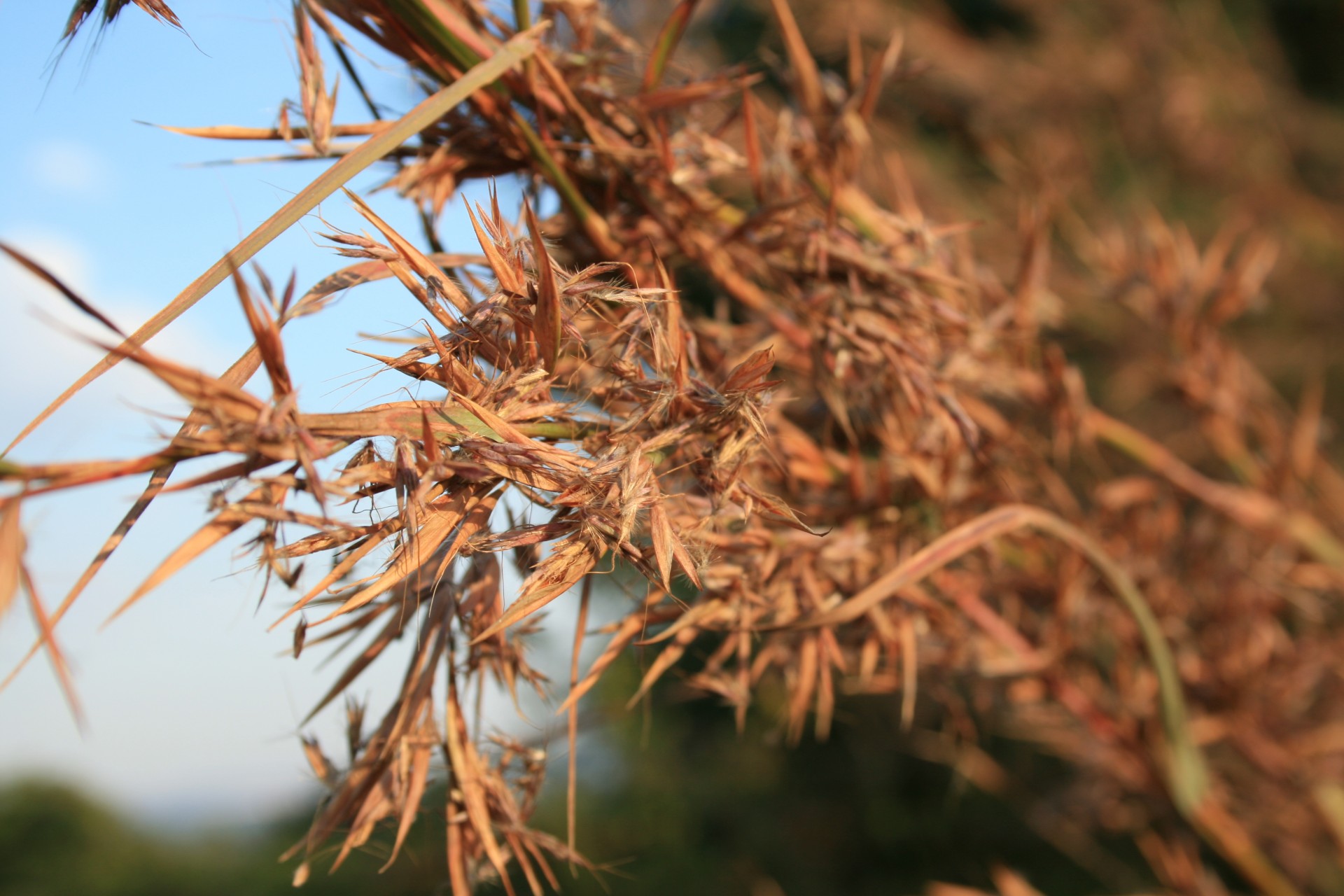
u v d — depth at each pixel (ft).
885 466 1.05
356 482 0.76
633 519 0.79
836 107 1.09
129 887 6.72
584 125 0.97
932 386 1.03
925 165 2.35
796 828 4.59
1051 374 1.28
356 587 0.81
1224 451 1.63
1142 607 1.13
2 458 0.71
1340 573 1.53
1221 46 3.27
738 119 1.13
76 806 7.67
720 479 0.85
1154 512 1.62
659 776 4.90
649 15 1.38
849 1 2.47
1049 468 1.56
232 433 0.74
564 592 0.79
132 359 0.71
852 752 4.39
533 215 0.79
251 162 0.89
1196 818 1.42
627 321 0.85
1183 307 1.58
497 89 0.94
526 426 0.81
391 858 0.87
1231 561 1.52
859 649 1.11
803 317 1.05
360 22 0.93
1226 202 3.09
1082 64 2.85
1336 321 3.03
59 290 0.70
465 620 0.88
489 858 0.90
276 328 0.74
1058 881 3.71
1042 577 1.32
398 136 0.82
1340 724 1.54
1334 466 2.71
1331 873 1.72
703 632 1.04
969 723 1.30
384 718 0.89
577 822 4.77
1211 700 1.51
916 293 1.04
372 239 0.80
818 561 1.01
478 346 0.82
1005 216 2.49
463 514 0.78
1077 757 1.53
